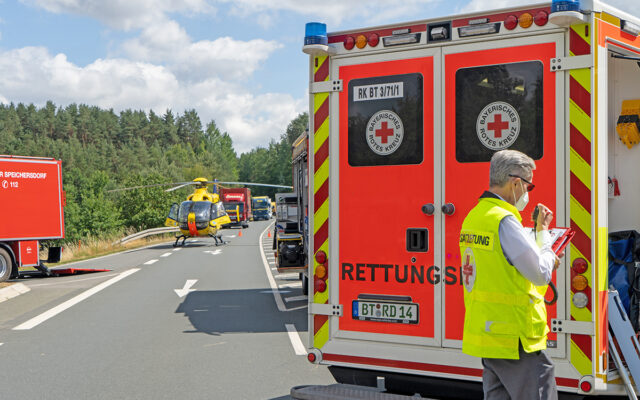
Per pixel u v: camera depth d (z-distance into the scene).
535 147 4.26
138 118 180.62
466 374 4.45
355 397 4.41
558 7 4.04
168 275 17.02
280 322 9.71
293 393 4.65
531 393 3.42
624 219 5.51
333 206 4.96
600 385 4.04
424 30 4.63
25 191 17.84
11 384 6.38
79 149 146.00
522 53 4.31
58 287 15.02
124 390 6.14
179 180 131.88
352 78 4.89
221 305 11.50
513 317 3.39
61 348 8.03
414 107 4.67
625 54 4.55
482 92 4.44
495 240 3.43
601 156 4.11
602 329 4.10
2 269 17.09
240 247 29.59
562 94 4.17
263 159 163.38
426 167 4.63
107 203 51.78
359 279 4.86
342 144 4.93
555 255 3.46
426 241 4.62
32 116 162.88
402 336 4.68
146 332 9.04
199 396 5.93
